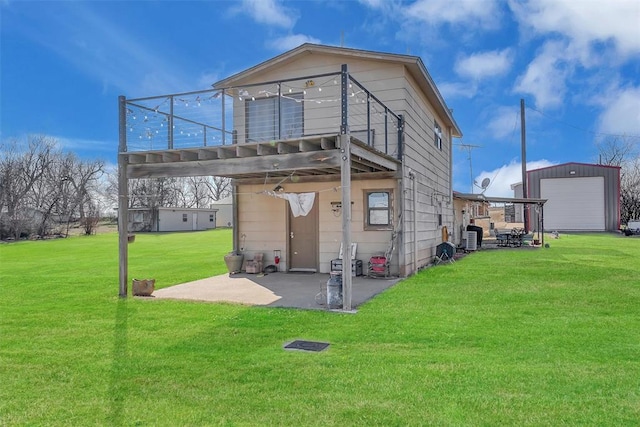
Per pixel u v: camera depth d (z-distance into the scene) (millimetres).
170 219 39812
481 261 13172
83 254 18188
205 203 57156
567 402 3303
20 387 3805
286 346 4836
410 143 10594
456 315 6145
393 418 3111
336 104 10578
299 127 10891
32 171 36125
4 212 31672
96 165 40844
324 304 7094
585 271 10328
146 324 5902
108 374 4070
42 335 5434
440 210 14609
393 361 4258
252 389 3660
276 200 11266
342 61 10602
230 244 23297
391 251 10039
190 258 16156
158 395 3590
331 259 10734
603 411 3158
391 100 10219
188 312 6594
